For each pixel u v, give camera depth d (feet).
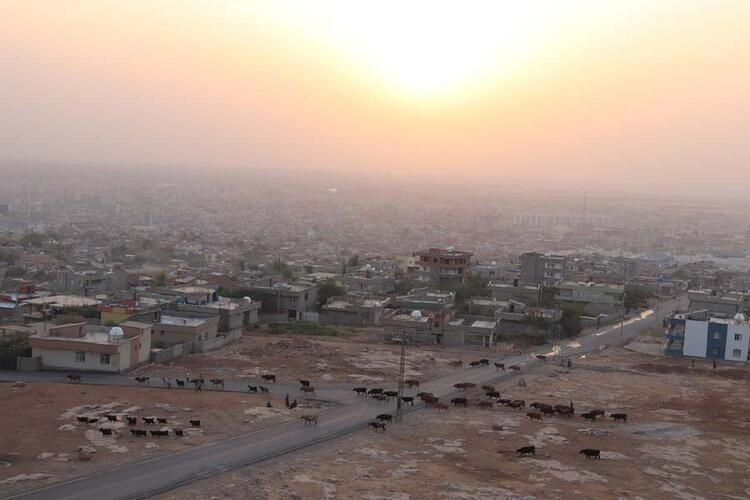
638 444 256.11
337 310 506.07
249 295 513.86
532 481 212.64
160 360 348.18
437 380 342.64
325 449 232.12
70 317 414.00
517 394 323.98
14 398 270.26
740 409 312.91
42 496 183.32
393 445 240.53
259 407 274.57
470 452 237.04
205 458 216.54
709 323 428.97
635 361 415.64
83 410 257.96
